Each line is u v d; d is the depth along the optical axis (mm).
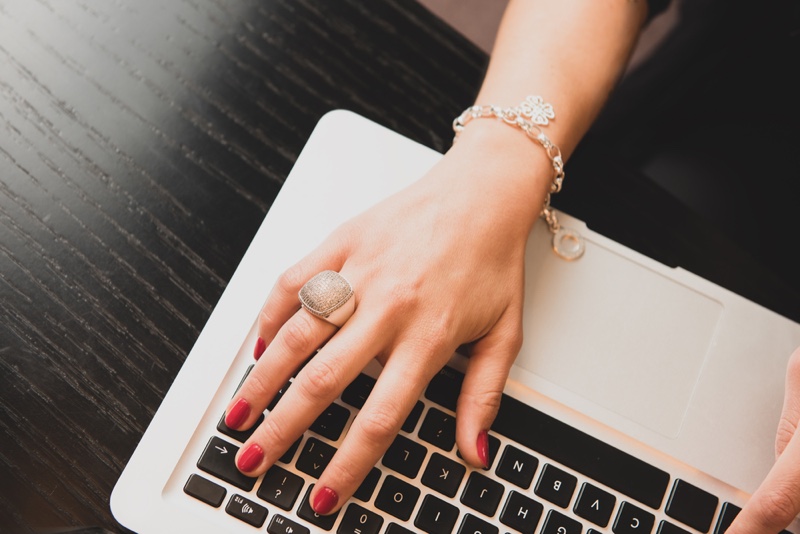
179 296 564
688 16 791
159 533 456
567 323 539
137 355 542
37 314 539
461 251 520
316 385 466
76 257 560
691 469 518
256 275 529
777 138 829
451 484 487
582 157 648
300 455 481
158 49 634
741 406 536
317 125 576
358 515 474
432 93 663
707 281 567
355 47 667
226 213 594
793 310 625
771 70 837
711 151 812
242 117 625
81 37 625
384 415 468
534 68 599
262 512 466
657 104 807
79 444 511
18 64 606
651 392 529
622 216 632
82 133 596
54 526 487
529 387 518
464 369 525
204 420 482
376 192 564
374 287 504
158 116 612
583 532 492
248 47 648
